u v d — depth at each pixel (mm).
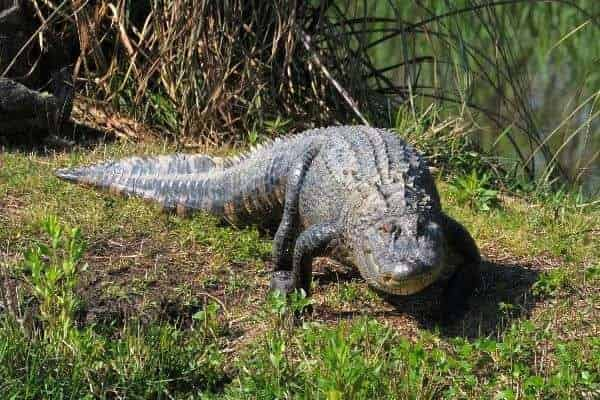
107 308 9352
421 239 8898
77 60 15688
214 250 10711
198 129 15102
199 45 14922
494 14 15977
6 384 7777
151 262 10312
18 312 8781
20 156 13359
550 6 27562
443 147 14922
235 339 9039
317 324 8961
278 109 15797
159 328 8711
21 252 10148
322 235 9766
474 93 19328
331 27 16062
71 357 8125
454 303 9719
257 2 15703
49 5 14750
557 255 11219
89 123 15414
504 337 8914
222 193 11648
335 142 10734
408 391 7824
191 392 8250
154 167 12188
